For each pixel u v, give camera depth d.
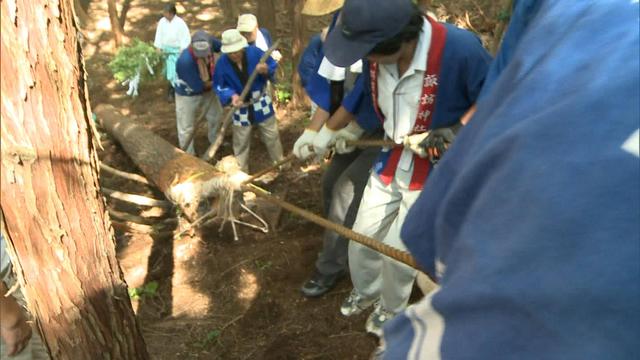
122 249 4.25
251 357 3.28
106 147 5.86
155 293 3.81
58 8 1.46
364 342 3.26
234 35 4.56
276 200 2.96
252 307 3.62
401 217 2.64
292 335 3.38
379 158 2.73
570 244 0.58
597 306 0.54
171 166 4.62
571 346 0.55
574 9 0.81
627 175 0.57
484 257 0.66
